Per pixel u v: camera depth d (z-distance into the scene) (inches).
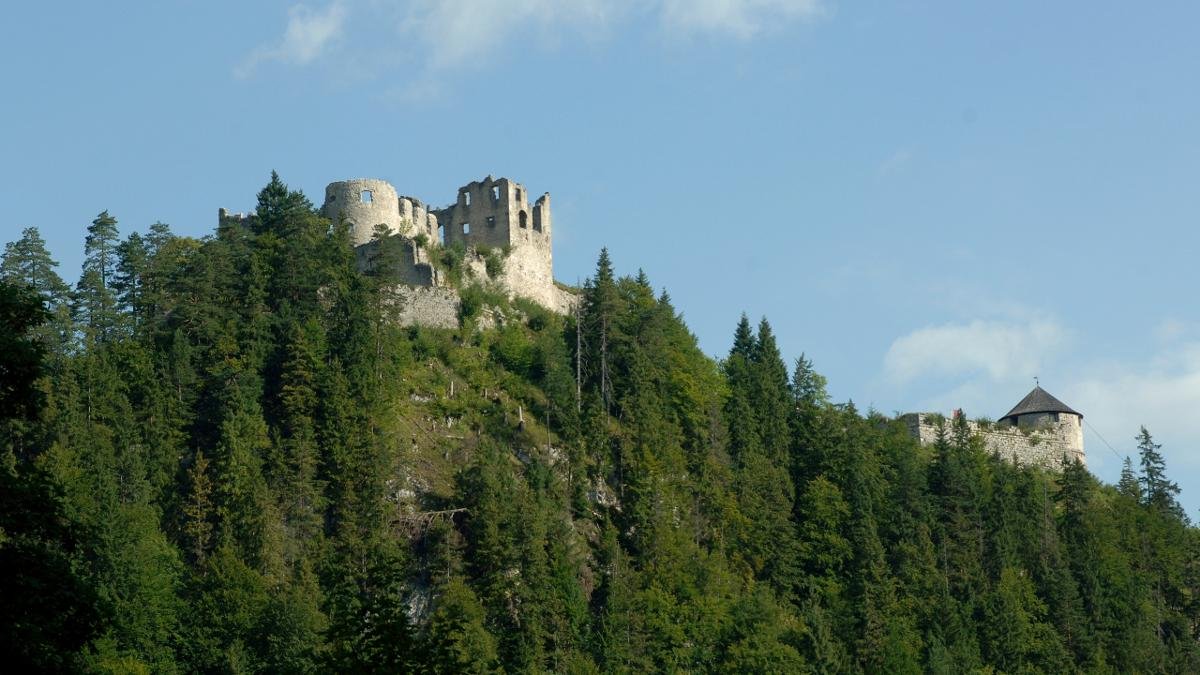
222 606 5191.9
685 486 6569.9
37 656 2122.3
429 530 5767.7
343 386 6131.9
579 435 6466.5
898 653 6146.7
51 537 2213.3
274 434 5994.1
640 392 6771.7
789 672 5723.4
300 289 6692.9
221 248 6727.4
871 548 6668.3
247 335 6437.0
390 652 2637.8
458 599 5255.9
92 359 6131.9
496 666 5027.1
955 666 6294.3
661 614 5733.3
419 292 6870.1
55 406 5836.6
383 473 5890.8
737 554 6466.5
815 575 6648.6
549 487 6122.1
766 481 6845.5
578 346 6884.8
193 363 6338.6
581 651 5433.1
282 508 5738.2
